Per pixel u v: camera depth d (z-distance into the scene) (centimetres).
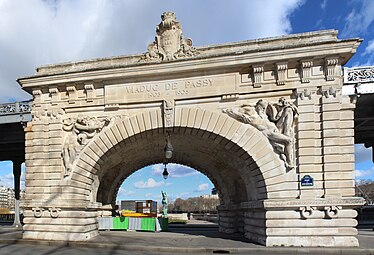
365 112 2538
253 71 1944
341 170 1788
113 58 2155
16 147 3519
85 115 2142
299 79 1900
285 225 1789
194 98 2011
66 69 2216
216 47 2020
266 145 1888
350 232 1736
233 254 1689
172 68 2014
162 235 2425
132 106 2091
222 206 2731
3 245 1967
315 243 1748
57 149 2147
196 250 1748
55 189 2105
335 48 1812
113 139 2080
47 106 2212
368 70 2034
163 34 2072
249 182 2136
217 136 1977
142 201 3609
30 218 2117
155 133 2108
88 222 2159
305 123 1850
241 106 1955
